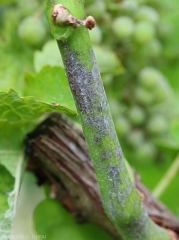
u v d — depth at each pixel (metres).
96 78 0.15
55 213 0.22
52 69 0.20
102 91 0.16
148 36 0.27
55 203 0.22
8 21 0.26
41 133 0.20
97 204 0.20
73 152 0.20
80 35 0.15
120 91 0.28
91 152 0.16
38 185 0.22
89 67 0.15
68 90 0.19
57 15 0.14
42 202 0.23
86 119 0.16
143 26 0.27
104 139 0.16
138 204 0.17
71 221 0.22
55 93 0.19
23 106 0.18
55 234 0.22
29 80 0.20
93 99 0.15
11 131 0.20
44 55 0.22
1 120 0.19
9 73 0.24
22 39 0.25
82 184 0.20
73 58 0.15
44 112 0.18
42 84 0.20
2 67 0.24
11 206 0.19
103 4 0.25
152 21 0.27
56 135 0.20
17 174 0.19
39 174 0.21
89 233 0.22
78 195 0.22
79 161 0.20
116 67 0.23
